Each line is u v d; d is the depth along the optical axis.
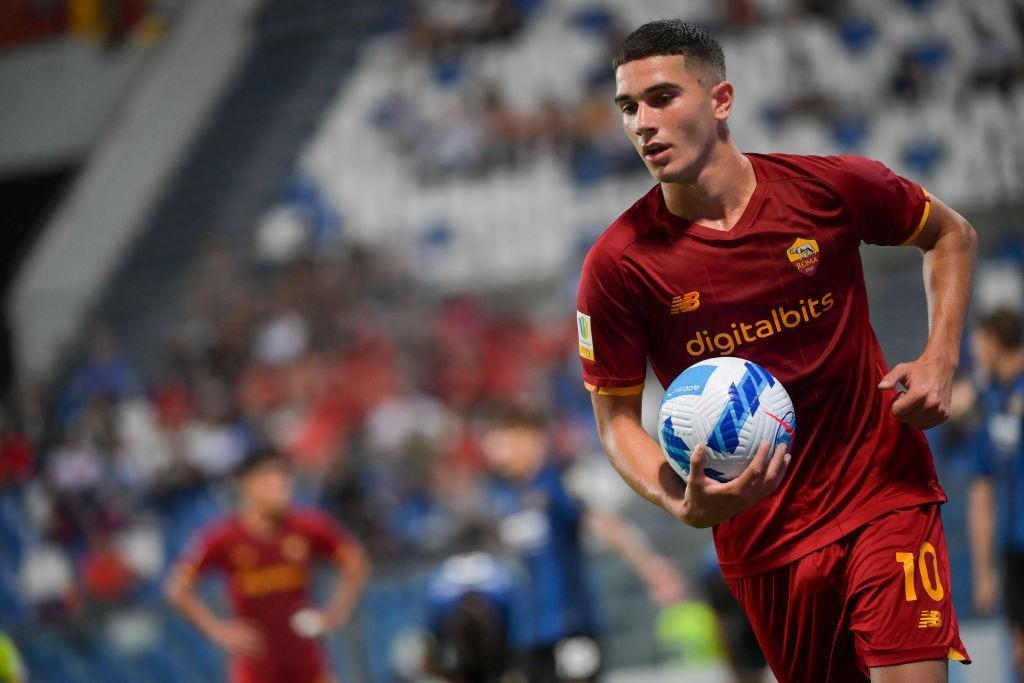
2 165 87.56
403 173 74.19
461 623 22.31
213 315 65.88
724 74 10.95
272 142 79.25
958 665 28.92
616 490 46.22
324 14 85.38
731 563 11.77
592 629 24.89
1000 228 58.94
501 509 43.44
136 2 86.56
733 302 10.98
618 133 71.00
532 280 67.69
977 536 24.36
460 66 77.81
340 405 54.78
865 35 68.44
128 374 62.56
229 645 28.33
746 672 19.78
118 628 34.09
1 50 87.25
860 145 65.00
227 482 49.81
